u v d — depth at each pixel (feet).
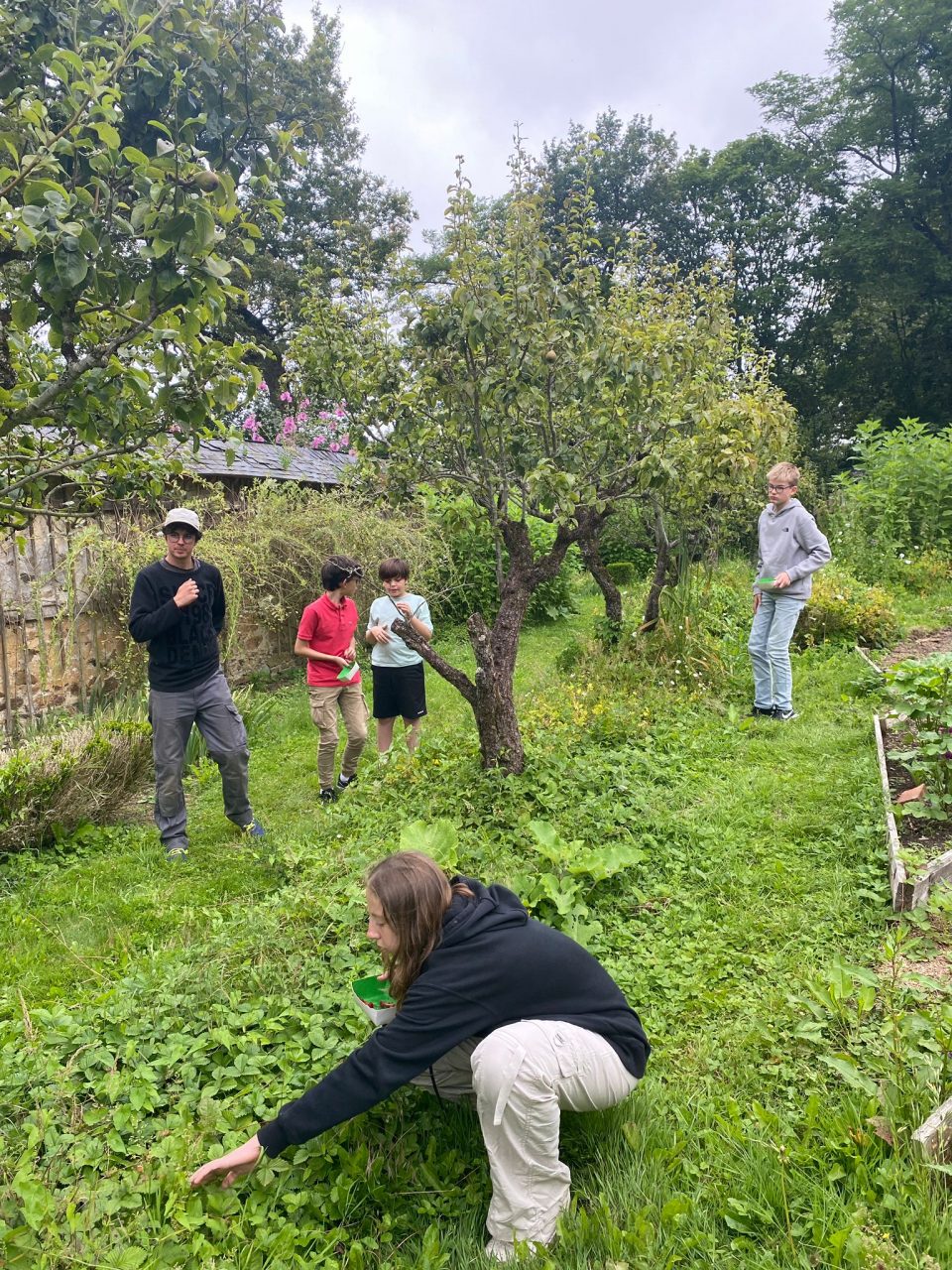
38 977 12.50
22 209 7.40
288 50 77.05
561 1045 7.45
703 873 14.07
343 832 16.84
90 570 27.17
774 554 22.35
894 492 45.16
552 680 27.94
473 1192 7.98
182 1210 7.57
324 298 20.59
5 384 12.30
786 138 107.96
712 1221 7.38
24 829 17.52
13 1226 7.32
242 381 9.71
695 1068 9.44
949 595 37.81
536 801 16.78
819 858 14.35
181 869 16.56
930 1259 6.63
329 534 34.63
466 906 8.11
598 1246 7.10
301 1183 8.07
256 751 24.73
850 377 104.17
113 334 9.87
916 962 11.17
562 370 17.28
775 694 22.61
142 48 8.93
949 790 15.33
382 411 17.69
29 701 24.71
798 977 10.95
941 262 92.79
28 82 9.12
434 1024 7.57
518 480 17.71
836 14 99.45
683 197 108.78
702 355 20.33
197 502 32.63
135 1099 8.90
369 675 33.40
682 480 21.94
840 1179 7.59
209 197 8.18
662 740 20.51
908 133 100.58
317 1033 9.95
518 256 16.85
